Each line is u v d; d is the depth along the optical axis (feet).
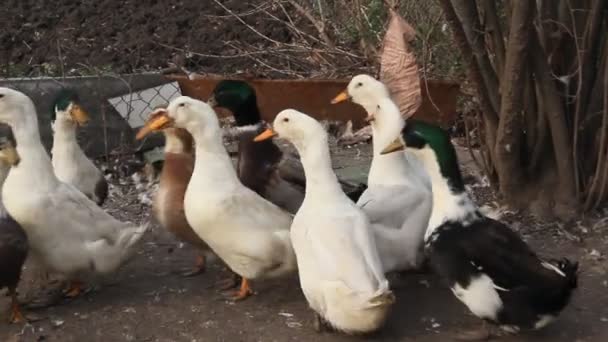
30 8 24.44
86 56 22.07
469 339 12.06
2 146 12.46
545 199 15.02
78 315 12.69
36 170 12.47
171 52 22.11
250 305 12.85
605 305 12.78
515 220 14.92
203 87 18.31
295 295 13.04
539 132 15.01
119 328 12.44
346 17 19.53
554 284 11.50
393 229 12.69
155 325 12.48
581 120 14.96
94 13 24.08
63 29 23.47
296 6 19.92
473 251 11.64
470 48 14.37
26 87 16.93
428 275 13.39
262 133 12.92
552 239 14.46
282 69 20.15
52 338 12.28
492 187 15.57
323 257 11.72
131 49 22.25
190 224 12.65
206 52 21.93
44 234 12.46
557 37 14.79
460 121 18.02
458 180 11.94
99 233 12.73
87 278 13.19
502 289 11.59
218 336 12.26
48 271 12.96
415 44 18.47
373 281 11.54
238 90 13.80
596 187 14.83
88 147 16.99
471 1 14.30
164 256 14.19
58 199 12.50
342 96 14.14
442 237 11.84
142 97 17.83
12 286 12.42
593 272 13.55
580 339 12.11
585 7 14.79
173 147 13.15
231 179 12.53
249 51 20.92
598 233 14.53
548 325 12.33
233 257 12.60
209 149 12.53
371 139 17.89
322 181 12.14
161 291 13.21
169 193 13.11
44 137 16.71
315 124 12.20
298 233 12.03
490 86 14.80
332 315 11.81
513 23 13.83
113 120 17.29
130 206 15.79
